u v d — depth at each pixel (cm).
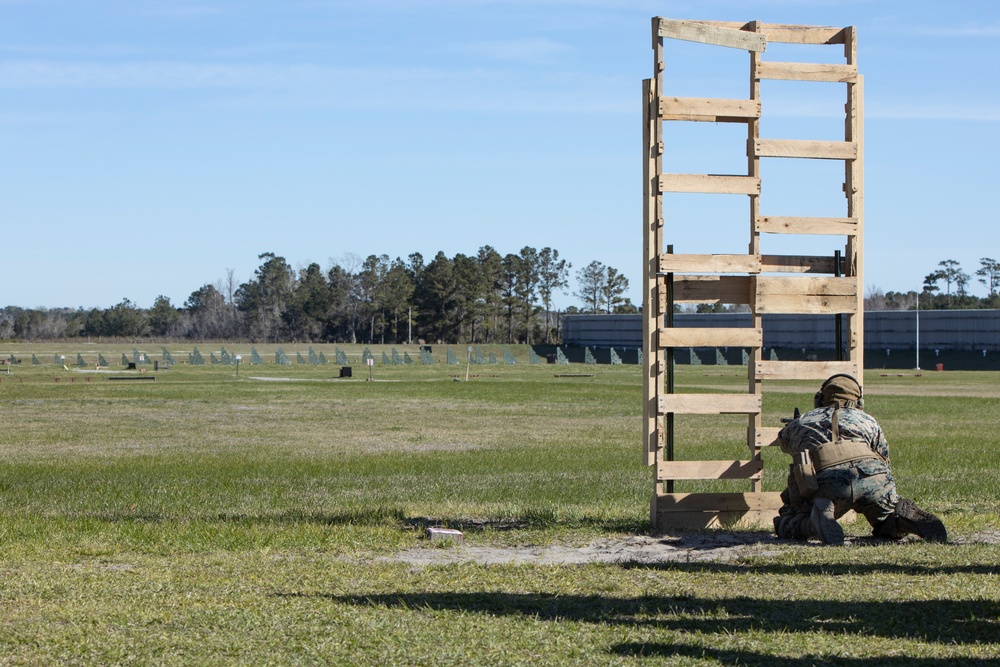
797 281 1243
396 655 666
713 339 1233
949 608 769
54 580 898
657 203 1218
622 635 712
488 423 3762
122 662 654
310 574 935
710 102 1227
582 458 2545
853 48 1266
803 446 1102
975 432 3181
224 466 2344
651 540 1148
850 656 653
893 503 1081
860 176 1258
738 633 716
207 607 794
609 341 17262
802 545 1082
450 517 1351
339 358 12700
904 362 12812
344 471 2223
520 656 662
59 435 3253
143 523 1293
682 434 3136
